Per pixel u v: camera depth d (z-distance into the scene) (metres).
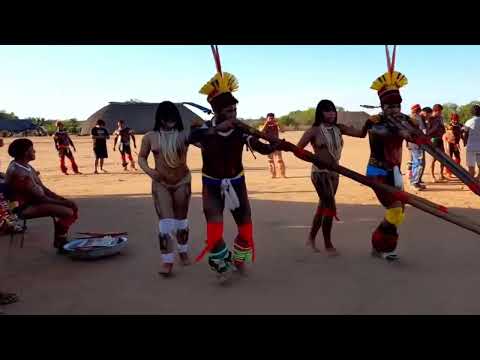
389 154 4.93
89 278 4.72
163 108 4.64
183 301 4.09
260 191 10.32
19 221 6.74
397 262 4.97
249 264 5.09
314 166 5.24
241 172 4.55
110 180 13.23
